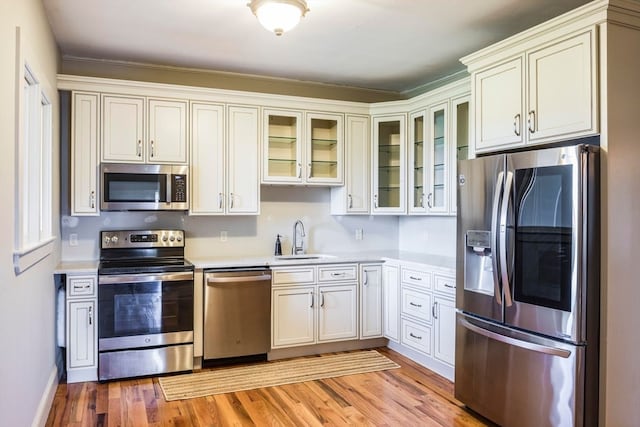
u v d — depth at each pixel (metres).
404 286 4.21
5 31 1.96
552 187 2.54
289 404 3.22
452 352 3.59
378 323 4.54
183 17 3.27
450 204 4.04
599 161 2.44
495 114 3.07
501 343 2.84
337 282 4.37
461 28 3.46
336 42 3.75
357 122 4.74
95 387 3.50
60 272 3.49
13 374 2.10
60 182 3.97
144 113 4.00
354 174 4.73
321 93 4.98
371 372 3.86
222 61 4.24
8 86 2.02
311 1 3.01
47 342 3.12
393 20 3.30
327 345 4.41
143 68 4.33
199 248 4.50
